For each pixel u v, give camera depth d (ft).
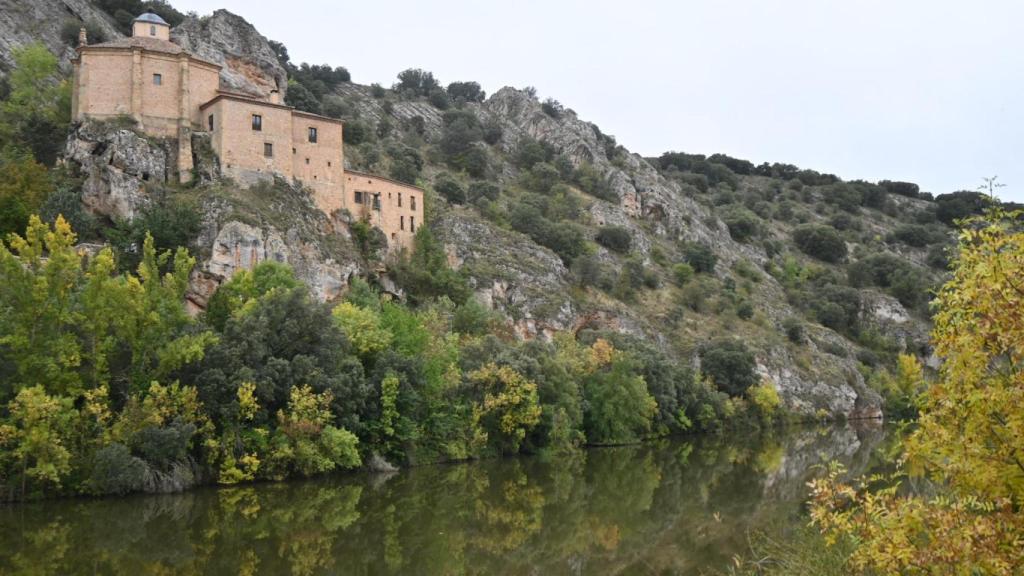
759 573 94.02
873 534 50.14
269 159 332.39
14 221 272.10
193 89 332.39
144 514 158.81
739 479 230.48
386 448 232.32
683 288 535.19
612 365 333.42
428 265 379.96
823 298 614.75
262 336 206.28
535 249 452.35
